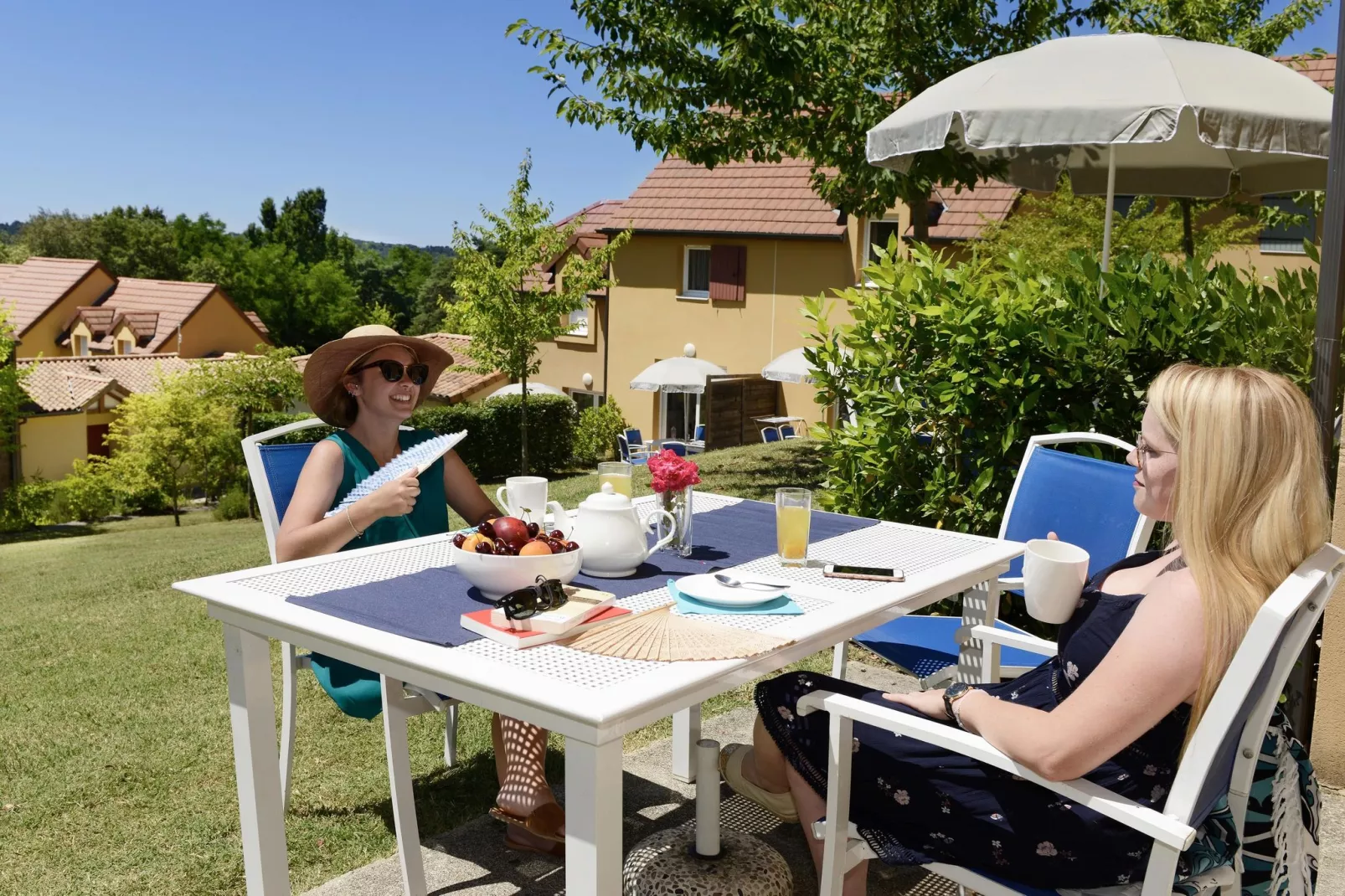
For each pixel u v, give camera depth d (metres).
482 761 3.54
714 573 2.37
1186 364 1.81
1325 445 3.32
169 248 83.31
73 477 27.95
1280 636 1.60
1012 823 1.88
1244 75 4.61
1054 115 4.38
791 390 21.23
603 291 24.02
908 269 4.55
